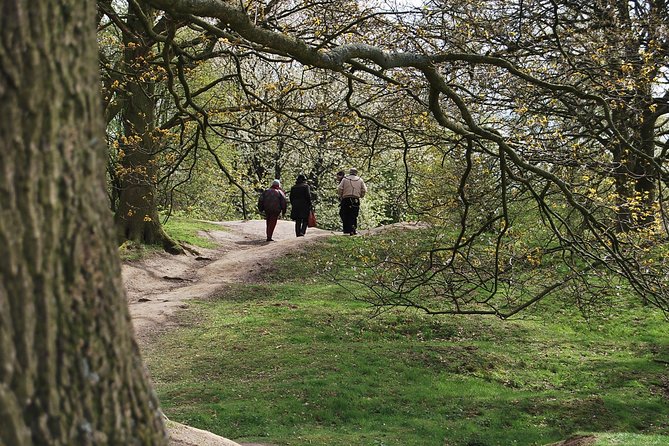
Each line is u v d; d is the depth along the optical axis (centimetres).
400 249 1335
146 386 216
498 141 774
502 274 1084
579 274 975
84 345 194
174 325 1717
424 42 840
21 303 184
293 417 1168
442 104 996
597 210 1094
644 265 930
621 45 1147
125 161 2092
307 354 1500
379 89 923
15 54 186
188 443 730
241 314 1816
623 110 1178
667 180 1203
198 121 957
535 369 1516
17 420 181
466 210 907
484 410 1248
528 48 964
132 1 779
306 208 2634
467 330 1723
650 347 1652
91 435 193
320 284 2145
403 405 1255
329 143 1044
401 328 1738
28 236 186
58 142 193
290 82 1006
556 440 1125
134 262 2223
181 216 3541
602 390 1391
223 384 1316
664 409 1282
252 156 3166
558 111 1090
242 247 2733
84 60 203
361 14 905
